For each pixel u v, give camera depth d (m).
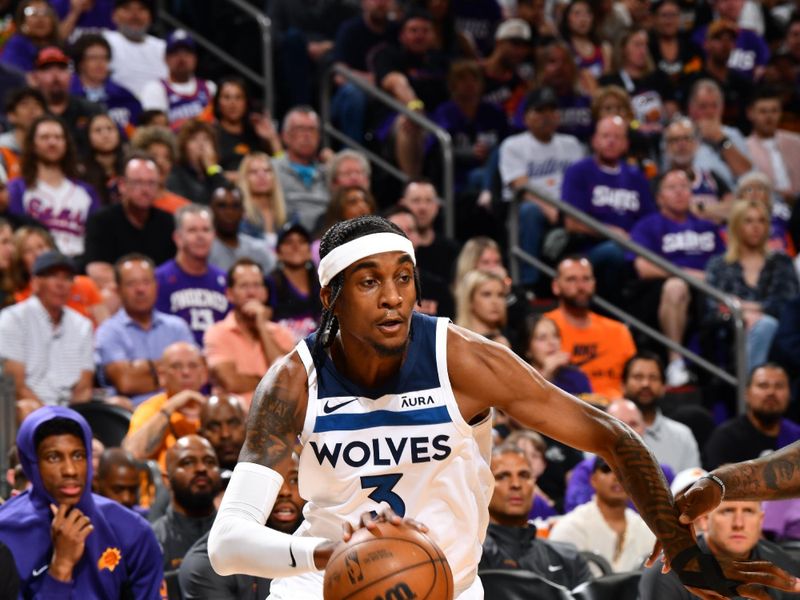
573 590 14.26
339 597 7.55
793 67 35.59
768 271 25.81
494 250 23.23
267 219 24.92
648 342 25.78
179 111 28.41
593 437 8.66
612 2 33.47
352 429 8.52
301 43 31.03
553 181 27.89
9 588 12.38
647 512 8.56
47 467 13.28
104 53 27.80
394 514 7.88
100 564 13.34
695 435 22.56
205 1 31.34
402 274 8.33
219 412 16.64
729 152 30.27
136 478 15.76
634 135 29.03
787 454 9.25
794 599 14.41
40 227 22.12
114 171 25.28
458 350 8.61
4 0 29.16
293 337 21.30
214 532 8.16
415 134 28.19
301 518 13.91
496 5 33.47
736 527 13.99
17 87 26.64
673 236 26.64
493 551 15.47
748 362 25.19
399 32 30.59
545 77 29.80
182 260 22.25
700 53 33.59
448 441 8.55
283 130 28.23
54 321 20.02
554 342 21.73
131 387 20.42
